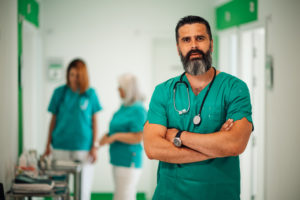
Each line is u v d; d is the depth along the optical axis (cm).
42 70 552
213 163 164
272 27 383
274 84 378
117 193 363
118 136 356
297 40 327
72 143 414
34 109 518
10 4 347
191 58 161
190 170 166
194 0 579
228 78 169
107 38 579
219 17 549
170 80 183
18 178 288
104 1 577
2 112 316
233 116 161
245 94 164
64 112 416
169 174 172
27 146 510
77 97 418
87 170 423
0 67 310
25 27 472
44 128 559
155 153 169
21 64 393
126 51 580
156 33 581
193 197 166
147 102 578
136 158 361
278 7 368
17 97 375
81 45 576
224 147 157
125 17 580
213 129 166
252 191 462
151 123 178
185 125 171
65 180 332
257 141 460
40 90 539
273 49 380
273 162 382
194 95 171
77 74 413
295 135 333
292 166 339
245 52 471
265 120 399
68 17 574
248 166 460
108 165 570
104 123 575
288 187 349
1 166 309
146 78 581
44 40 570
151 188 562
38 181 289
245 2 455
